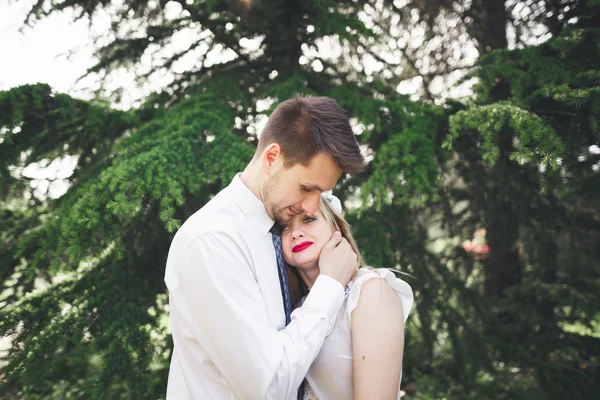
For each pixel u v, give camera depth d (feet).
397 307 4.91
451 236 13.30
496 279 13.15
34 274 8.07
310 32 10.96
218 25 11.14
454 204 12.98
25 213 9.87
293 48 11.21
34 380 8.50
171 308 4.74
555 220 11.74
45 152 9.64
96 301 9.31
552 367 10.74
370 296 4.80
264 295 4.68
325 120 4.55
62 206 8.48
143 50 11.39
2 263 8.71
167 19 11.35
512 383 10.85
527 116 7.91
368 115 9.79
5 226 9.46
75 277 9.80
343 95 10.10
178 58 11.76
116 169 8.02
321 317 4.47
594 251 12.59
